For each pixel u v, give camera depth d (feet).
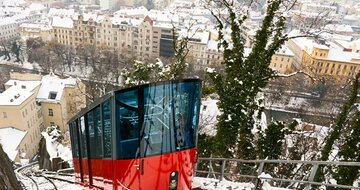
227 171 47.47
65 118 141.69
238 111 45.68
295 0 43.86
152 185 20.29
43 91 137.08
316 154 51.34
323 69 192.65
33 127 127.54
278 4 43.11
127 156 19.67
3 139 111.96
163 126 19.99
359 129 39.04
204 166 48.24
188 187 21.77
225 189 27.09
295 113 122.83
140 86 19.08
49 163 53.78
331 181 39.24
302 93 142.92
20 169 41.96
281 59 205.57
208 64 221.05
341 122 42.60
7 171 15.75
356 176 39.37
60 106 135.74
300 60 212.23
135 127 19.42
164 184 20.59
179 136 20.58
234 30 46.01
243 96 45.21
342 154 40.14
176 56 56.95
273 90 137.49
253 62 44.60
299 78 150.00
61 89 138.10
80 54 224.53
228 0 46.11
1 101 116.06
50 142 57.67
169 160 20.42
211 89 48.29
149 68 54.95
